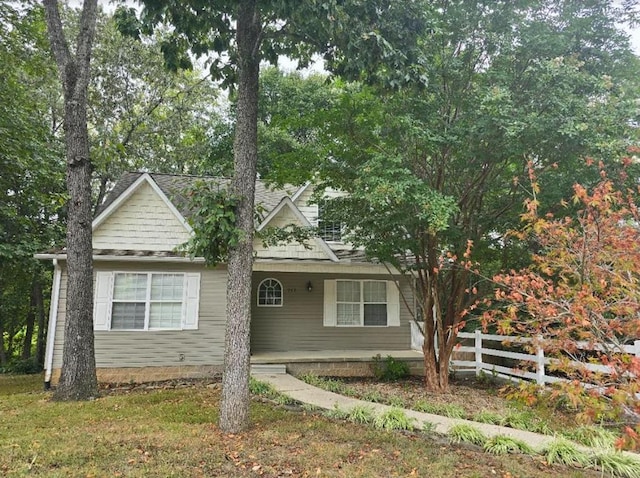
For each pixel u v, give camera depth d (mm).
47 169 13703
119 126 20250
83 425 6344
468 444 5707
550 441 5574
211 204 6070
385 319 14000
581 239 4086
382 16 6352
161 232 12031
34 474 4395
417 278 10992
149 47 20109
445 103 8180
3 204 12727
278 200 15398
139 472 4492
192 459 4902
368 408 7074
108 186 23453
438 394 9148
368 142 8531
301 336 13484
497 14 7809
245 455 5070
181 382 10805
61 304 10758
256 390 8844
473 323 13023
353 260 12617
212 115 23062
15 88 13266
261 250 12570
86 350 8672
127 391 9664
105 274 11227
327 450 5270
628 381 3385
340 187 9680
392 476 4555
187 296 11602
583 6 7820
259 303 13484
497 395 9125
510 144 7266
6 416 6938
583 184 7449
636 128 6863
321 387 9469
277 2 5672
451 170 8711
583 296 3623
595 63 7828
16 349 23125
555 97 6918
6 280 16406
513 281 4332
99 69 19984
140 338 11172
